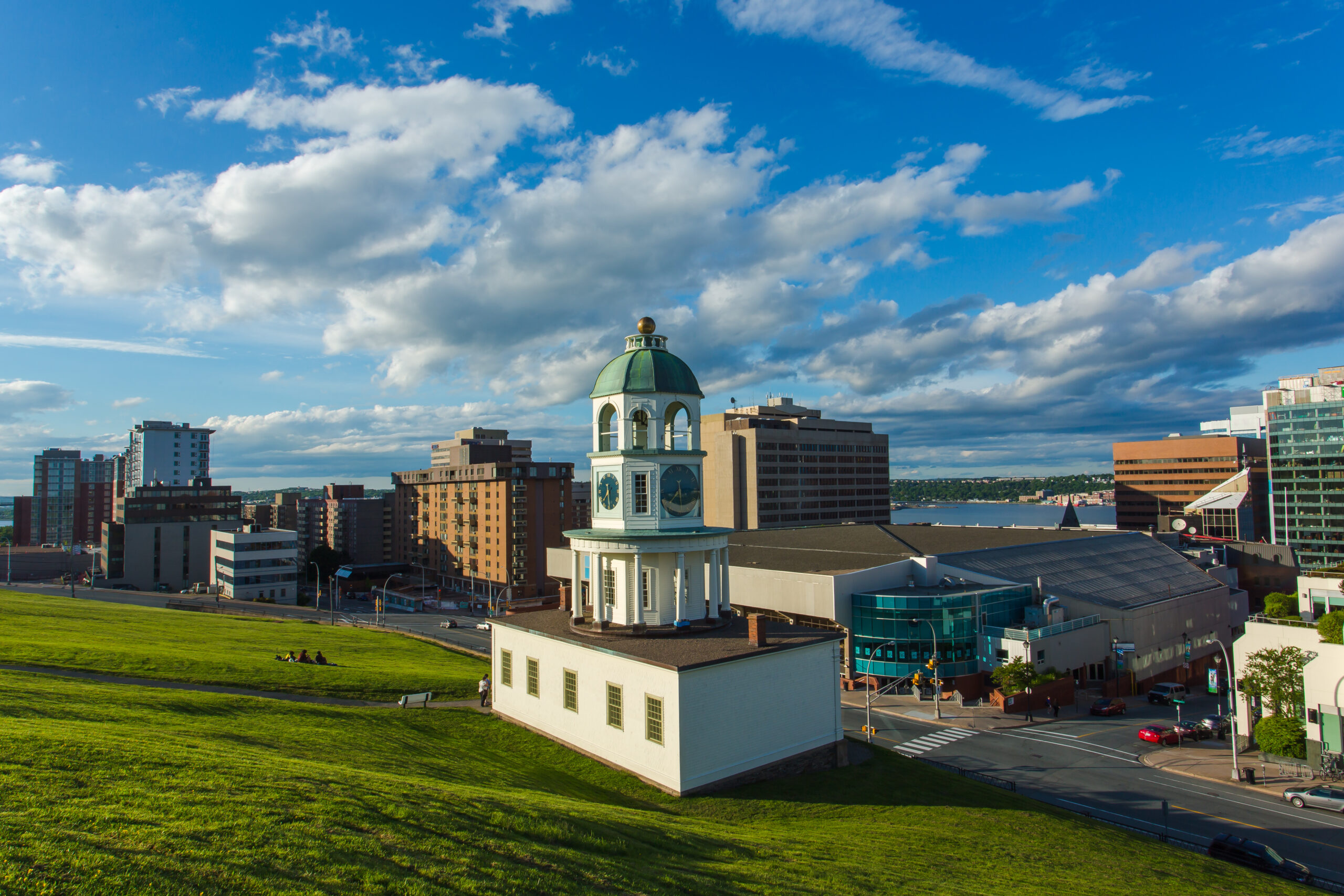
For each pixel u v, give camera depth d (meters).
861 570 83.19
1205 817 44.22
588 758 37.38
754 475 185.12
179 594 165.25
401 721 40.81
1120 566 104.38
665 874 19.48
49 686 34.34
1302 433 173.50
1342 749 48.78
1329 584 56.12
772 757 36.19
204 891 13.39
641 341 42.47
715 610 41.47
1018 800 38.25
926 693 75.81
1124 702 75.06
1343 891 33.38
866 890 21.27
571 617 44.84
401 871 15.98
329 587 195.00
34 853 13.49
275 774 20.86
